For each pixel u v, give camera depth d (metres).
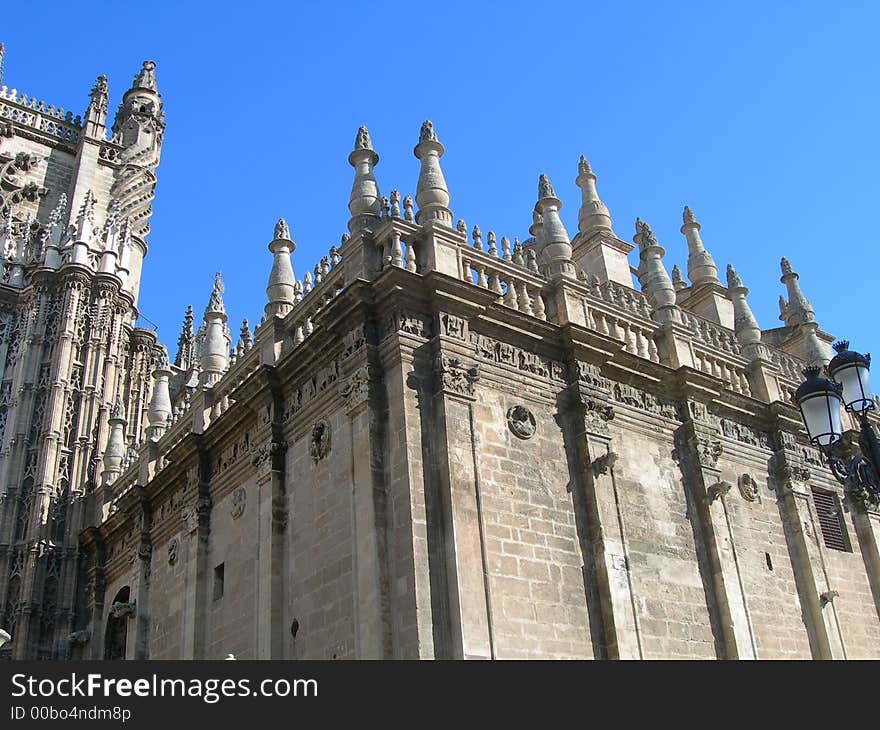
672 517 23.66
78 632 32.53
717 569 23.56
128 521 31.84
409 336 20.50
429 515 18.83
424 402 20.09
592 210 31.95
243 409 25.48
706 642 22.42
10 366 38.88
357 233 22.64
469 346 21.12
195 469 27.77
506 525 19.78
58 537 34.62
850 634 26.05
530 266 25.08
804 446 28.69
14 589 33.62
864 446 15.13
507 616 18.72
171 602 27.53
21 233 43.44
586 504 21.75
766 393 28.58
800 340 35.03
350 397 20.73
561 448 22.16
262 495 23.52
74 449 36.28
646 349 26.31
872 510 28.95
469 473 19.55
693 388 25.83
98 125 48.78
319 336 22.48
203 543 26.50
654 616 21.56
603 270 30.64
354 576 19.17
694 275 34.34
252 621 22.75
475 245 23.66
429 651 17.41
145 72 52.72
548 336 23.17
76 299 39.19
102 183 47.34
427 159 23.66
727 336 30.55
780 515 26.78
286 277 26.73
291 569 22.05
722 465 25.88
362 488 19.64
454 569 18.23
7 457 35.75
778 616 24.53
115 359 39.38
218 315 30.64
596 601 20.67
